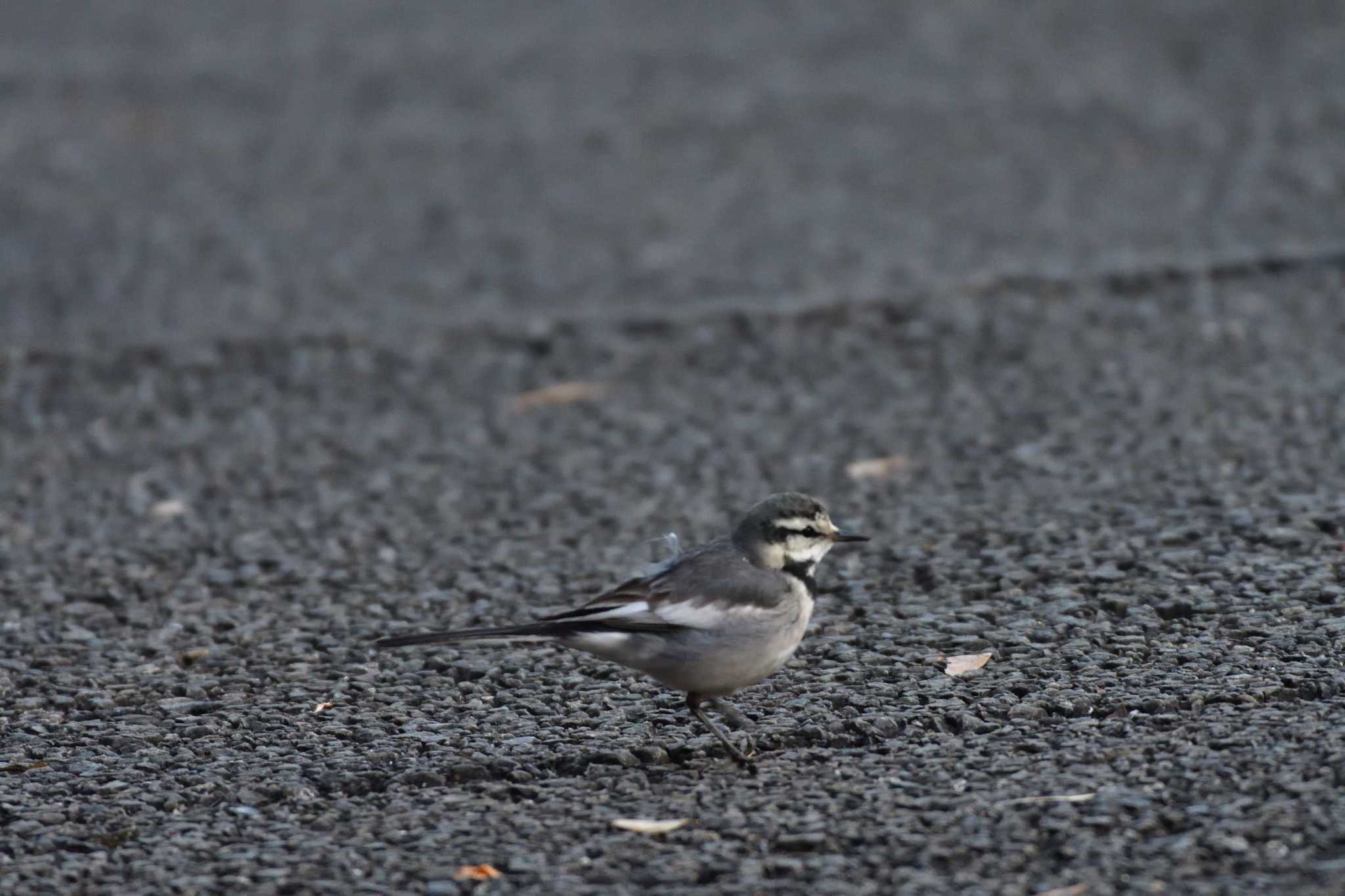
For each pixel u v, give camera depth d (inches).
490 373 649.0
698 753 335.9
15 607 442.3
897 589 424.8
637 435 575.2
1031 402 573.3
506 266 794.2
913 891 269.4
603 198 905.5
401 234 856.9
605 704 365.1
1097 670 360.5
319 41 1293.1
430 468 552.4
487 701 369.1
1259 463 490.9
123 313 737.6
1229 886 262.4
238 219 893.8
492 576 451.5
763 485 517.3
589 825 302.0
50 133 1067.9
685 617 326.3
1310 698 338.0
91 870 293.6
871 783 312.7
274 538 490.9
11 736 357.4
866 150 964.0
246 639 414.3
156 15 1408.7
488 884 281.0
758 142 992.9
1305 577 403.2
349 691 377.4
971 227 807.7
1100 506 468.1
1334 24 1187.9
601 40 1268.5
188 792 324.5
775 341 661.9
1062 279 699.4
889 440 549.6
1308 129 942.4
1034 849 280.8
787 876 277.7
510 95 1119.6
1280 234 754.8
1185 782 299.4
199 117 1096.8
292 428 599.5
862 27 1268.5
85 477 556.4
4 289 783.1
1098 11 1277.1
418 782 326.3
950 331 656.4
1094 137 962.1
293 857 295.3
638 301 721.6
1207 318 648.4
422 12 1398.9
